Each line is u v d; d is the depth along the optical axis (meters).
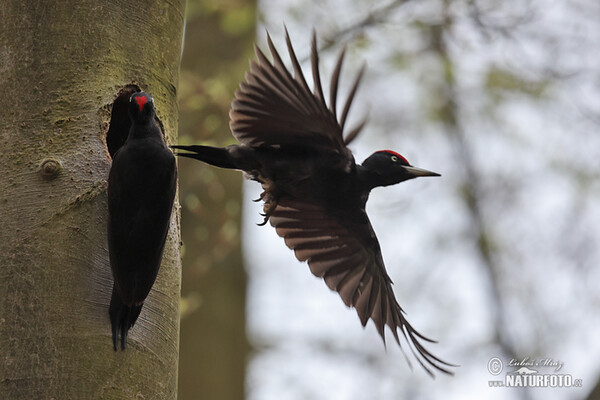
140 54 9.34
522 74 19.62
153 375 8.42
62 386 7.96
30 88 8.84
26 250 8.33
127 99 9.26
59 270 8.28
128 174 7.98
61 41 8.98
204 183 16.83
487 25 18.31
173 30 9.80
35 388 7.94
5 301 8.20
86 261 8.36
